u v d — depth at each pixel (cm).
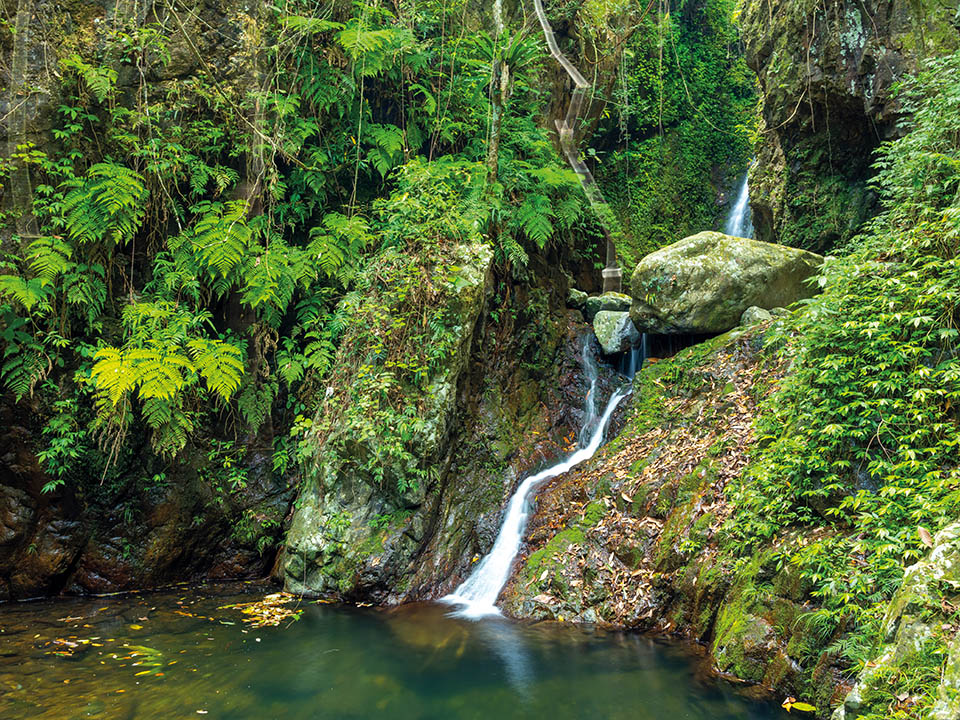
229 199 802
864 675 335
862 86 834
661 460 661
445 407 712
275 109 802
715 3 1639
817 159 994
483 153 938
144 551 719
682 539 569
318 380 800
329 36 858
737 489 547
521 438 827
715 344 761
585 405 888
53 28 716
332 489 693
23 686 451
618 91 1252
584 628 572
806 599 446
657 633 550
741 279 782
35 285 653
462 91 955
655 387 776
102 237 718
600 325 947
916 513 398
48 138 707
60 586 691
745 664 461
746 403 659
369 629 578
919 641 318
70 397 700
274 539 772
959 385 449
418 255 752
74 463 698
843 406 486
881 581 395
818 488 491
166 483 743
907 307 504
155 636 559
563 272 1034
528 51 881
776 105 1007
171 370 656
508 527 729
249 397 776
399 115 952
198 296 758
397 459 680
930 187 552
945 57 625
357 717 414
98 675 472
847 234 945
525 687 457
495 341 863
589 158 1281
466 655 516
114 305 741
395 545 671
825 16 873
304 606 648
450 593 680
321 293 809
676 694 440
